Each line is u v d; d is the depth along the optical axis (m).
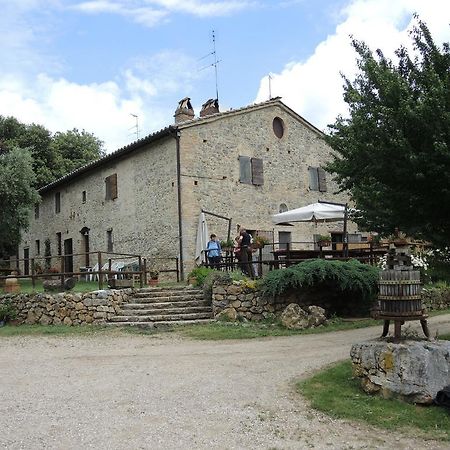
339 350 8.67
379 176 7.67
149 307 12.74
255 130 20.16
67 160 32.25
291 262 12.39
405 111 7.00
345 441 4.81
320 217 14.33
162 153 18.47
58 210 26.00
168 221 17.97
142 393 6.36
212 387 6.59
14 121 30.19
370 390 6.11
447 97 6.97
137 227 19.55
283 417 5.45
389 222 7.88
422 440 4.85
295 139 21.67
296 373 7.21
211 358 8.41
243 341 9.94
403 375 5.85
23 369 7.97
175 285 14.95
